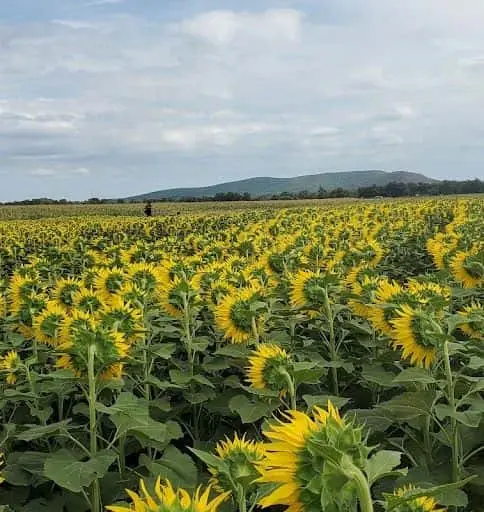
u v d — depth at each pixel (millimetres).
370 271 7711
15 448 5559
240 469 2854
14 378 5562
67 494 4367
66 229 28516
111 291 7508
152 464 4160
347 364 5695
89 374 4105
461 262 7199
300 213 28203
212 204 81188
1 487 4762
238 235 16594
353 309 6578
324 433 1814
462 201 32156
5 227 30938
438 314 4855
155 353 5371
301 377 4145
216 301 7363
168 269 7832
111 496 4305
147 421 4012
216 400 5516
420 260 14016
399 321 4152
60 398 5480
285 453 1799
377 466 1824
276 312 6668
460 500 3414
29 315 6773
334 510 1748
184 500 1753
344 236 16125
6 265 17906
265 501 1799
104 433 5594
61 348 4207
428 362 4145
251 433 5426
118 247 14930
